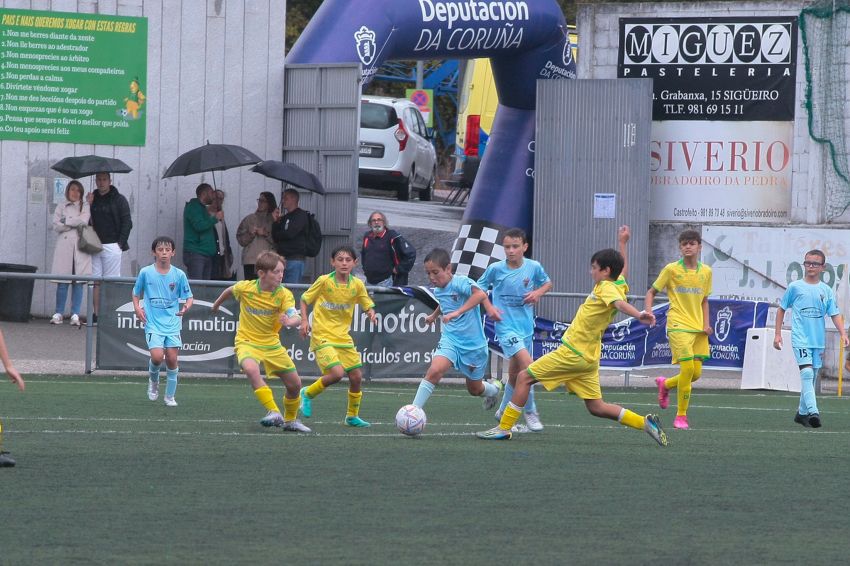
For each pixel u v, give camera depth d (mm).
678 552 22781
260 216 70562
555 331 59219
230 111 74875
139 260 73500
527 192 79312
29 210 71250
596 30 75125
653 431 36688
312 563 21391
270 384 55344
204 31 74312
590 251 74000
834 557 22625
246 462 31922
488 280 40438
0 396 46969
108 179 68188
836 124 71375
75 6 71688
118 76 72688
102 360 55375
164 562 21266
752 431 42906
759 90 72688
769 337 60969
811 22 71500
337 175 73375
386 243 64750
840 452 37094
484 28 74250
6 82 70625
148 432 37531
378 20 72688
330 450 34438
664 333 61094
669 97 74062
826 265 70625
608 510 26641
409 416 37688
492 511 26234
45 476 29188
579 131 73938
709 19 73250
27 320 68500
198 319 55906
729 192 73375
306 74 74438
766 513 26750
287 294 38281
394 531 24047
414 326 57812
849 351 69312
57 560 21219
